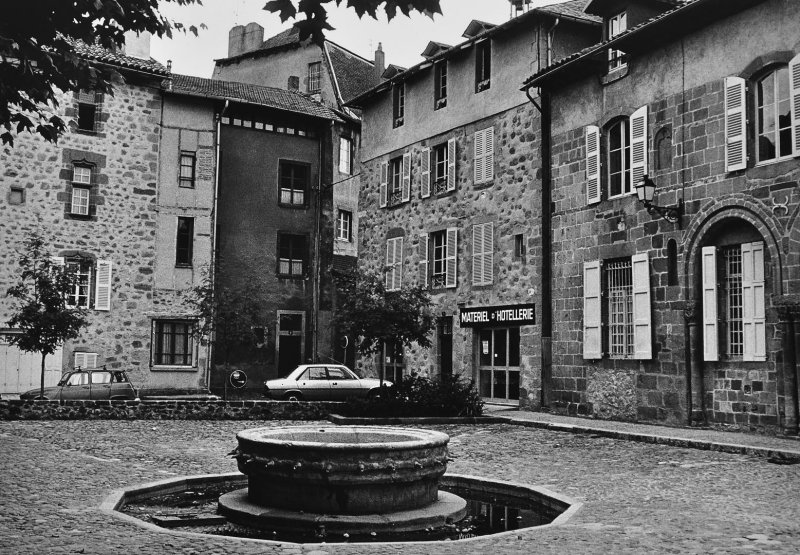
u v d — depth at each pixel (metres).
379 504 7.63
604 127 18.47
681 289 15.91
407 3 4.97
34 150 26.05
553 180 20.00
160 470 10.12
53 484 8.63
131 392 21.92
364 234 28.38
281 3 5.07
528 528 6.76
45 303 19.39
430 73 25.34
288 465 7.57
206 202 28.91
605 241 18.14
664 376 16.30
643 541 6.17
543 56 20.89
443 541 6.24
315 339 31.12
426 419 17.80
